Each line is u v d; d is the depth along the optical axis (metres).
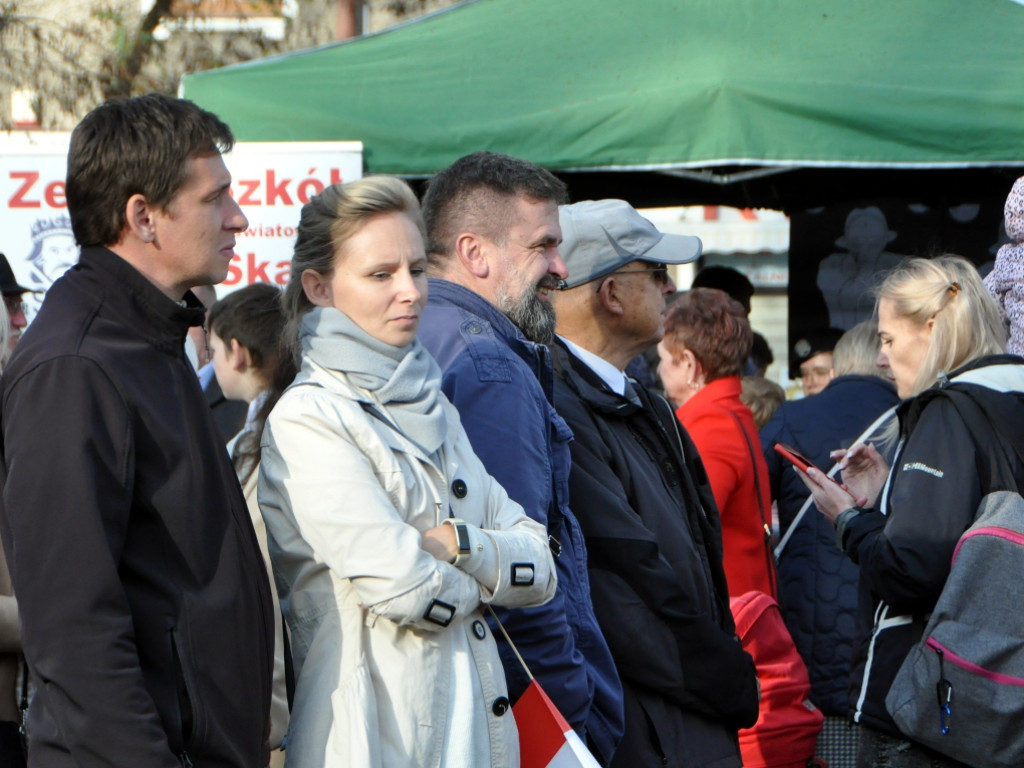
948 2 14.78
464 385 6.74
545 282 7.75
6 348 8.22
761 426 15.24
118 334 5.23
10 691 7.10
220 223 5.54
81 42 29.30
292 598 5.87
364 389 5.98
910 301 9.40
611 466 8.28
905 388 9.59
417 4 30.11
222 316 8.84
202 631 5.14
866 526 9.12
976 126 13.41
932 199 18.28
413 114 14.10
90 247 5.42
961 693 8.20
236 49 29.05
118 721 4.75
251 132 14.25
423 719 5.61
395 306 6.04
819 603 12.33
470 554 5.71
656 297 9.25
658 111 13.52
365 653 5.66
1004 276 11.02
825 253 18.81
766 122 13.41
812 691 12.23
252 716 5.30
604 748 7.24
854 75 13.67
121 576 5.13
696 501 8.89
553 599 6.61
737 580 11.24
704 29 14.48
